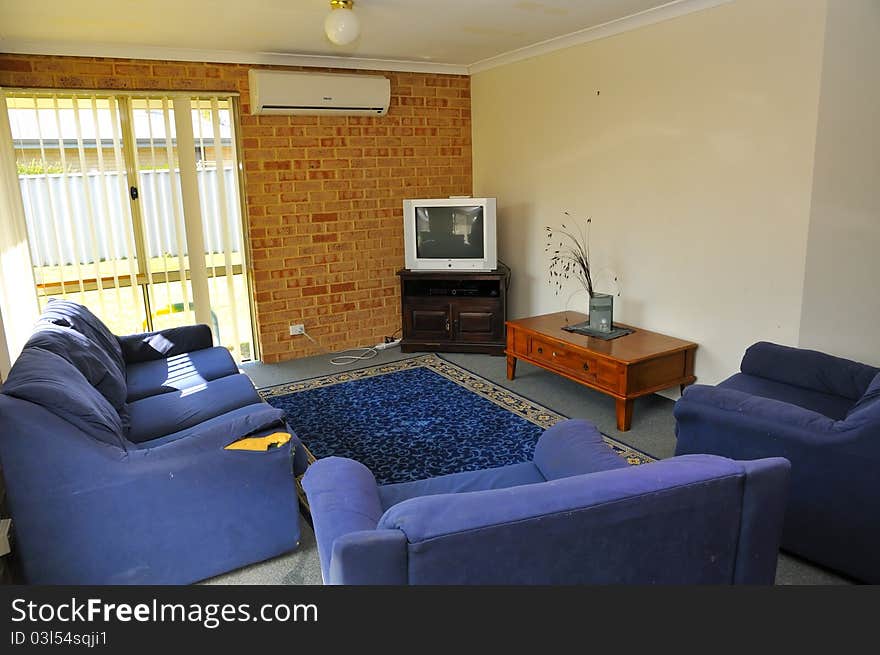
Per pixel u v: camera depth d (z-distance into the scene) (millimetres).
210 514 2180
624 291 4035
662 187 3658
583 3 3277
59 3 2947
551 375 4371
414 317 4922
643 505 1378
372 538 1234
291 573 2270
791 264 3049
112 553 2072
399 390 4121
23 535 1961
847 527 2078
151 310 4340
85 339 2799
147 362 3592
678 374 3555
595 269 4242
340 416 3697
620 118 3861
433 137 5137
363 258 5035
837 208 2975
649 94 3643
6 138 3590
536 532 1308
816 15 2779
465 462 3092
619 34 3764
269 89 4250
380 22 3568
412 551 1251
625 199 3924
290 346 4867
